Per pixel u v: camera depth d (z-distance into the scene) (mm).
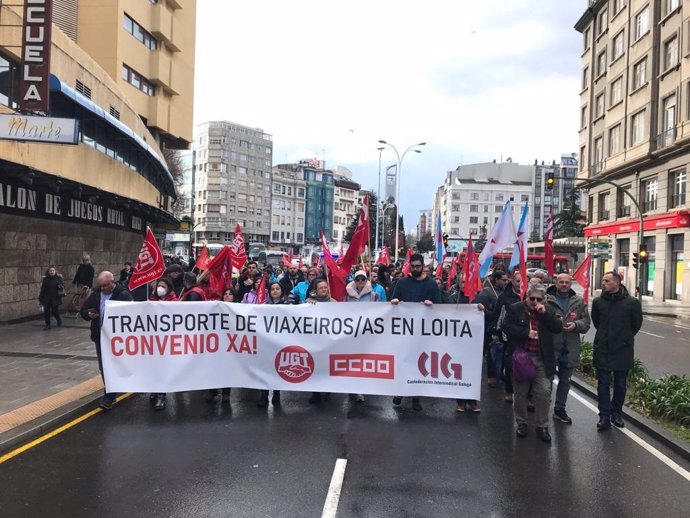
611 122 40188
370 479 4938
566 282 6984
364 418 6852
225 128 95875
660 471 5262
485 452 5707
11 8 12828
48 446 5691
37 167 13820
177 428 6352
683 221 29469
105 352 7031
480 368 6969
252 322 7211
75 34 26172
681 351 13742
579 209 87312
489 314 8617
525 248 8078
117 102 21125
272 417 6832
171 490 4652
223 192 95812
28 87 10992
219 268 8977
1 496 4523
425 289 7352
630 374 8945
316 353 7164
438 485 4836
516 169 130750
